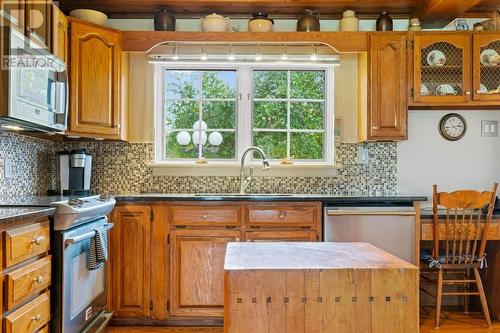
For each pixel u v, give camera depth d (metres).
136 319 3.05
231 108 3.75
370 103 3.37
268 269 1.53
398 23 3.73
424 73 3.39
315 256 1.75
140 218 3.04
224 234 3.02
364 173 3.68
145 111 3.64
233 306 1.51
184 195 3.16
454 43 3.34
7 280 1.67
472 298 3.54
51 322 2.13
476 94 3.33
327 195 3.27
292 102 3.77
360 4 3.50
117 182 3.62
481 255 3.01
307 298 1.52
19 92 2.04
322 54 3.57
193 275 3.02
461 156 3.70
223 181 3.67
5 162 2.72
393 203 3.08
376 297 1.53
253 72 3.74
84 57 3.10
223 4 3.47
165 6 3.51
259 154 3.74
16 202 2.31
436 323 3.04
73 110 3.04
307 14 3.49
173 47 3.46
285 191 3.67
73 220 2.20
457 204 2.90
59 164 3.18
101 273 2.80
